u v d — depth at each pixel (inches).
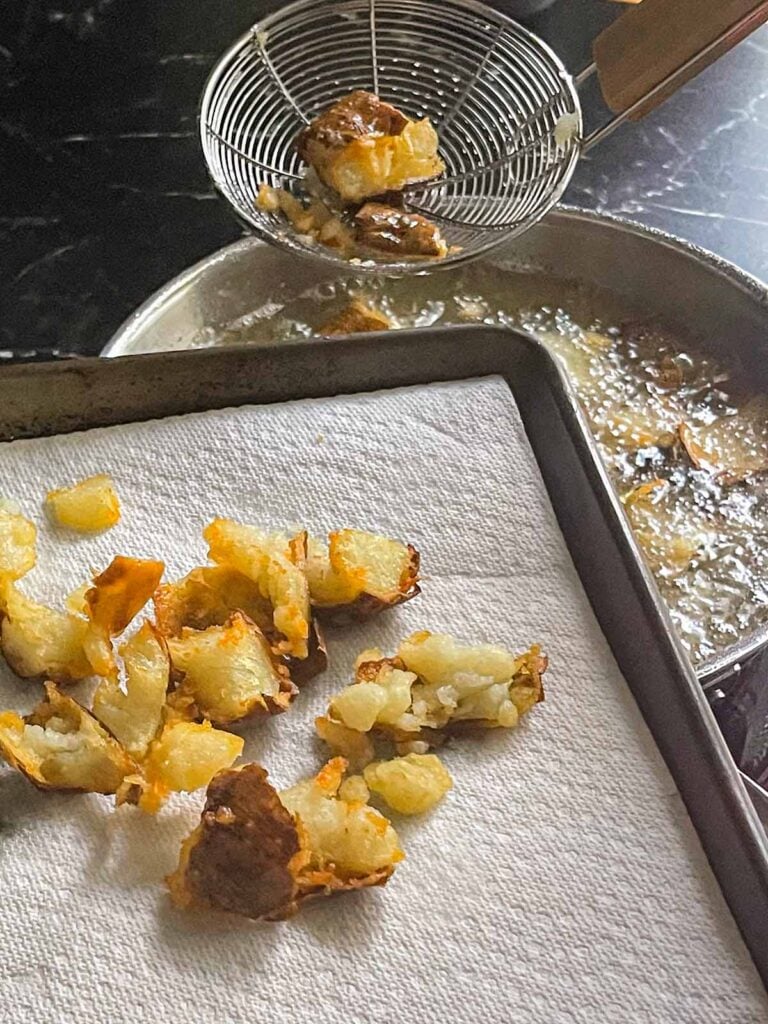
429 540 13.6
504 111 21.1
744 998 10.7
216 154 19.2
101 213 22.0
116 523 13.4
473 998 10.5
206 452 13.9
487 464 14.1
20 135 23.1
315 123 18.4
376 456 14.1
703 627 16.6
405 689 11.9
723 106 23.9
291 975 10.5
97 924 10.7
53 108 23.5
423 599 13.1
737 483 18.1
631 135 23.3
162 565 12.1
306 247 17.8
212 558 12.7
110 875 11.0
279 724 12.2
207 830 10.5
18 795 11.4
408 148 18.6
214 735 11.4
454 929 10.8
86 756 11.2
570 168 18.1
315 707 12.3
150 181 22.5
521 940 10.8
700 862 11.3
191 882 10.6
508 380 14.8
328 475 13.9
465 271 20.4
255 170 19.6
